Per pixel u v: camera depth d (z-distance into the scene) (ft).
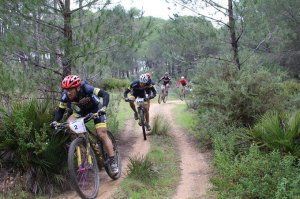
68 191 14.56
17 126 14.20
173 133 28.32
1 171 14.32
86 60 17.47
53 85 17.95
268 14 25.13
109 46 19.58
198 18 25.57
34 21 17.99
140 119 26.00
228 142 17.11
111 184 15.23
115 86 66.33
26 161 14.10
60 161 15.25
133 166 16.05
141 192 13.78
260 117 21.16
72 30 19.56
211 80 23.97
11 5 17.33
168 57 27.71
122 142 25.07
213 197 13.32
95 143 14.88
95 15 19.74
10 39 16.51
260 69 23.41
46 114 15.96
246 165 12.91
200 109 27.20
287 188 11.16
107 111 23.95
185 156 20.93
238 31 25.12
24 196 13.37
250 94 22.48
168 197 13.56
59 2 18.79
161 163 18.90
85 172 15.10
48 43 17.61
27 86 15.96
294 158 13.52
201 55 26.40
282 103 22.22
